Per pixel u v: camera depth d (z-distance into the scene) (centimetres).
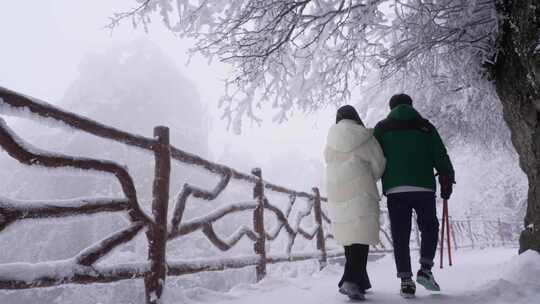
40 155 190
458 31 403
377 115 737
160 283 243
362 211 258
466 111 702
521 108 351
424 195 262
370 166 271
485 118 711
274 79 482
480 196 1725
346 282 255
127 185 233
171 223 266
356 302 249
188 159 289
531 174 355
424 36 400
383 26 428
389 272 464
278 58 464
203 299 266
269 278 342
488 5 376
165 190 257
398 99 301
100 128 223
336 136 271
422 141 270
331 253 556
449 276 389
